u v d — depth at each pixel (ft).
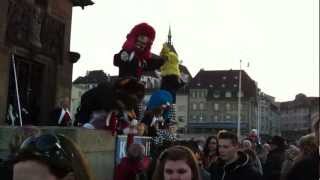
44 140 6.57
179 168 11.16
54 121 45.44
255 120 414.82
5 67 44.39
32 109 49.73
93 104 33.86
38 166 6.39
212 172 20.57
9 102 46.37
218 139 19.99
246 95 394.11
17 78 47.32
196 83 403.95
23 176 6.39
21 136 20.01
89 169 6.84
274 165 36.22
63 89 53.72
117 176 25.89
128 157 25.99
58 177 6.49
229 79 402.72
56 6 52.37
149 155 38.75
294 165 20.75
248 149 29.32
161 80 48.62
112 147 32.83
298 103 556.10
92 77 360.48
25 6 47.14
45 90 51.21
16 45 45.98
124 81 35.40
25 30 47.26
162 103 44.32
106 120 33.30
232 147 19.54
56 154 6.51
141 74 40.37
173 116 47.55
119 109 34.12
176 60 48.98
